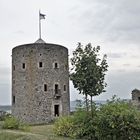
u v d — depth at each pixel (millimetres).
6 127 33906
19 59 49875
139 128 25281
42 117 48000
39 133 30750
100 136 25938
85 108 28812
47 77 48781
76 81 30641
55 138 26812
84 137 27125
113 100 27922
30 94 48375
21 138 26391
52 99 48750
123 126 25156
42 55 48875
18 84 49750
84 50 30859
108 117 25703
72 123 29016
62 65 50500
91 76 30453
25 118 48375
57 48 49906
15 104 50125
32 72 48625
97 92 30875
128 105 27406
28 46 49125
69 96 52312
